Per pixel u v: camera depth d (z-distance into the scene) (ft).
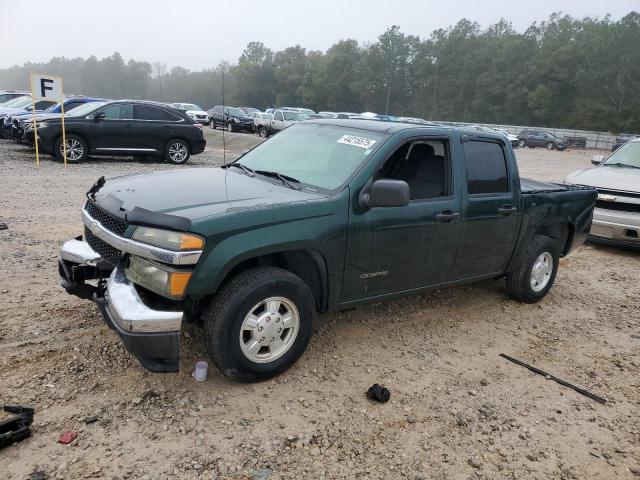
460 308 18.22
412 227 13.97
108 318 11.10
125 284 11.08
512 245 17.56
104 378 11.84
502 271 17.85
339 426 11.01
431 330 16.21
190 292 10.68
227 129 114.11
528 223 17.85
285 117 100.58
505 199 16.51
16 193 31.55
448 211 14.76
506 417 11.93
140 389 11.57
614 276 24.17
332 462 9.93
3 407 10.39
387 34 300.20
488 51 278.05
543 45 253.44
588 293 21.42
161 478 9.14
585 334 17.12
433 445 10.71
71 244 13.48
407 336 15.61
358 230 12.91
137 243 10.67
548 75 246.68
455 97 291.79
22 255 19.74
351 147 13.99
